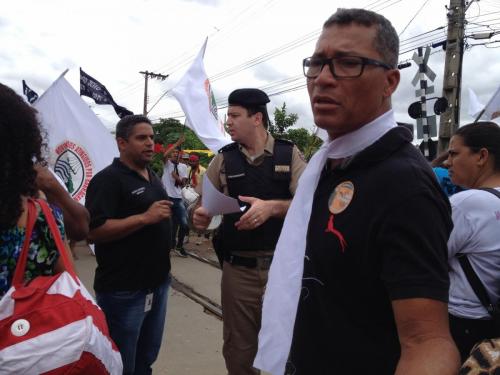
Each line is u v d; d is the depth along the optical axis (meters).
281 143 2.78
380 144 1.20
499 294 1.93
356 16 1.24
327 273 1.20
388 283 1.07
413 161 1.17
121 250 2.62
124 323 2.66
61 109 3.57
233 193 2.71
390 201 1.10
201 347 4.20
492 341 1.38
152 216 2.62
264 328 1.40
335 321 1.19
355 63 1.22
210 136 3.77
